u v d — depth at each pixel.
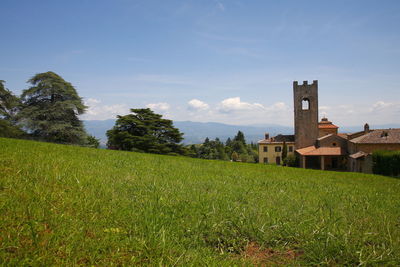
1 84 36.22
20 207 3.32
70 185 4.96
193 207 4.71
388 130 39.34
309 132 54.88
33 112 37.06
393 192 10.37
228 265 2.80
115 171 7.62
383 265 3.03
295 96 55.38
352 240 3.62
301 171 19.00
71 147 15.00
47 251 2.48
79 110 40.47
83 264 2.43
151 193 5.40
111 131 50.75
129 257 2.68
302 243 3.54
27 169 5.58
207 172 11.22
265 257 3.21
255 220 4.25
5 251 2.38
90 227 3.16
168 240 3.11
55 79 39.69
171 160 15.88
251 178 10.67
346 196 7.93
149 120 50.62
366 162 37.41
